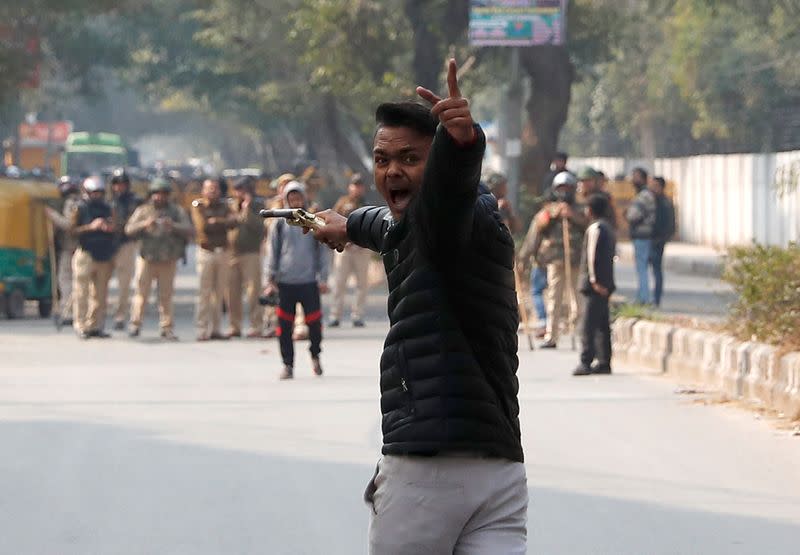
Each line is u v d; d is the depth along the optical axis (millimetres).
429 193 10789
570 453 25875
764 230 103250
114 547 19266
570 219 45594
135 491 22828
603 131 174125
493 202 11461
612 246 37531
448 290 11234
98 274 49969
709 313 54375
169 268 49500
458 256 11133
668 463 24891
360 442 27250
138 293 49938
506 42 64812
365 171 93250
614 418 29922
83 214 49938
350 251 54156
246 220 49875
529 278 59031
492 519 11398
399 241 11461
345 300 67688
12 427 29344
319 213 12789
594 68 158625
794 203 97500
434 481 11281
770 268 34969
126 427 29266
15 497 22438
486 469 11297
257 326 50469
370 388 35406
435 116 10523
